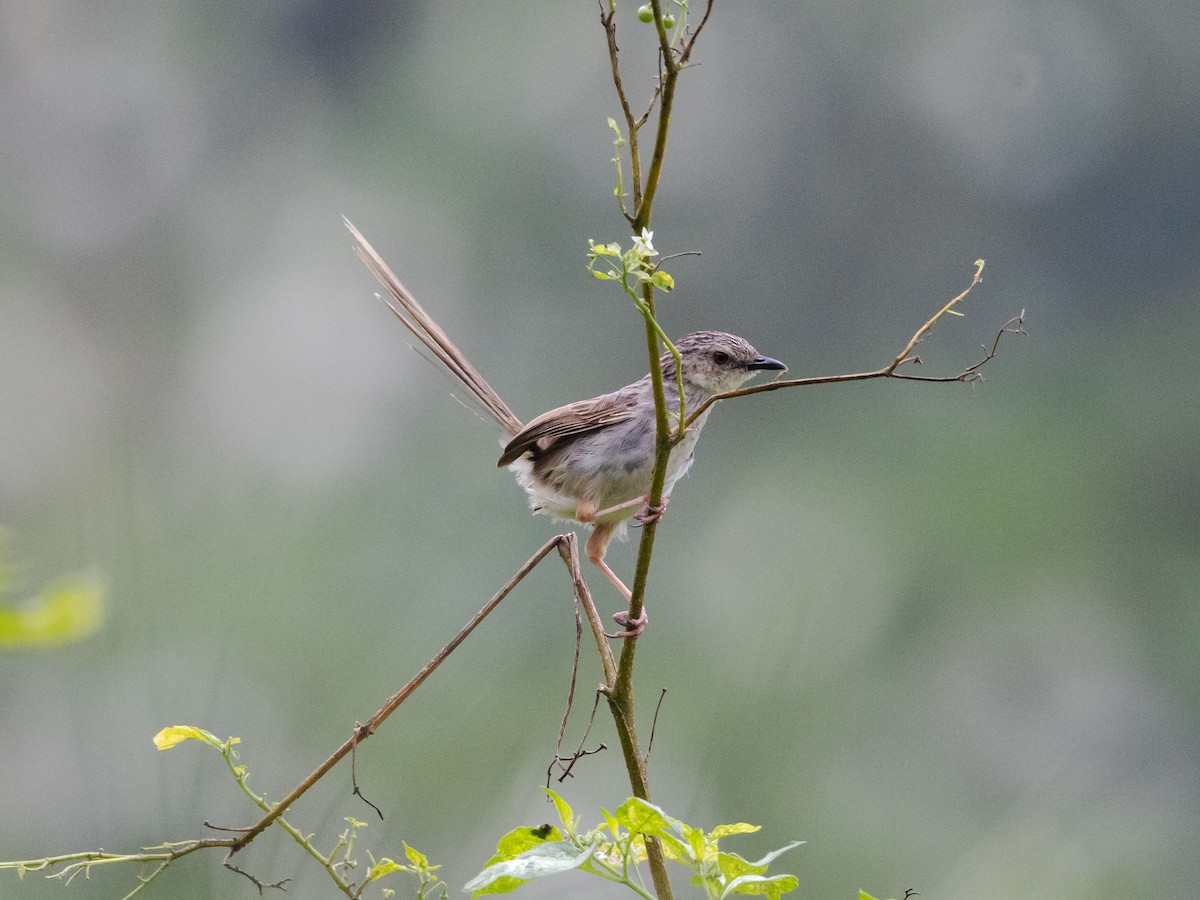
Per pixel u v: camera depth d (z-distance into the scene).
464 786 6.29
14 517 10.04
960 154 17.33
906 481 14.12
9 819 6.05
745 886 3.12
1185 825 9.63
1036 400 15.77
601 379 16.48
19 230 17.55
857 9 17.48
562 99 17.27
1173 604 13.70
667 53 3.50
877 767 9.76
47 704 6.20
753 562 11.97
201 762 5.07
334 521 9.59
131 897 4.08
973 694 12.12
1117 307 16.66
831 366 16.92
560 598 9.85
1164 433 15.16
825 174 17.42
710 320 17.00
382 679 6.93
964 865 8.86
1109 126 17.14
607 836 3.23
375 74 18.28
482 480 11.22
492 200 17.00
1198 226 16.62
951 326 16.81
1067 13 17.36
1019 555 13.42
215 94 18.58
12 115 18.14
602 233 16.95
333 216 17.28
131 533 6.53
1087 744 12.16
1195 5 16.98
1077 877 8.95
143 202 17.98
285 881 4.20
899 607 12.30
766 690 8.88
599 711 8.09
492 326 16.58
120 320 16.83
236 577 7.18
